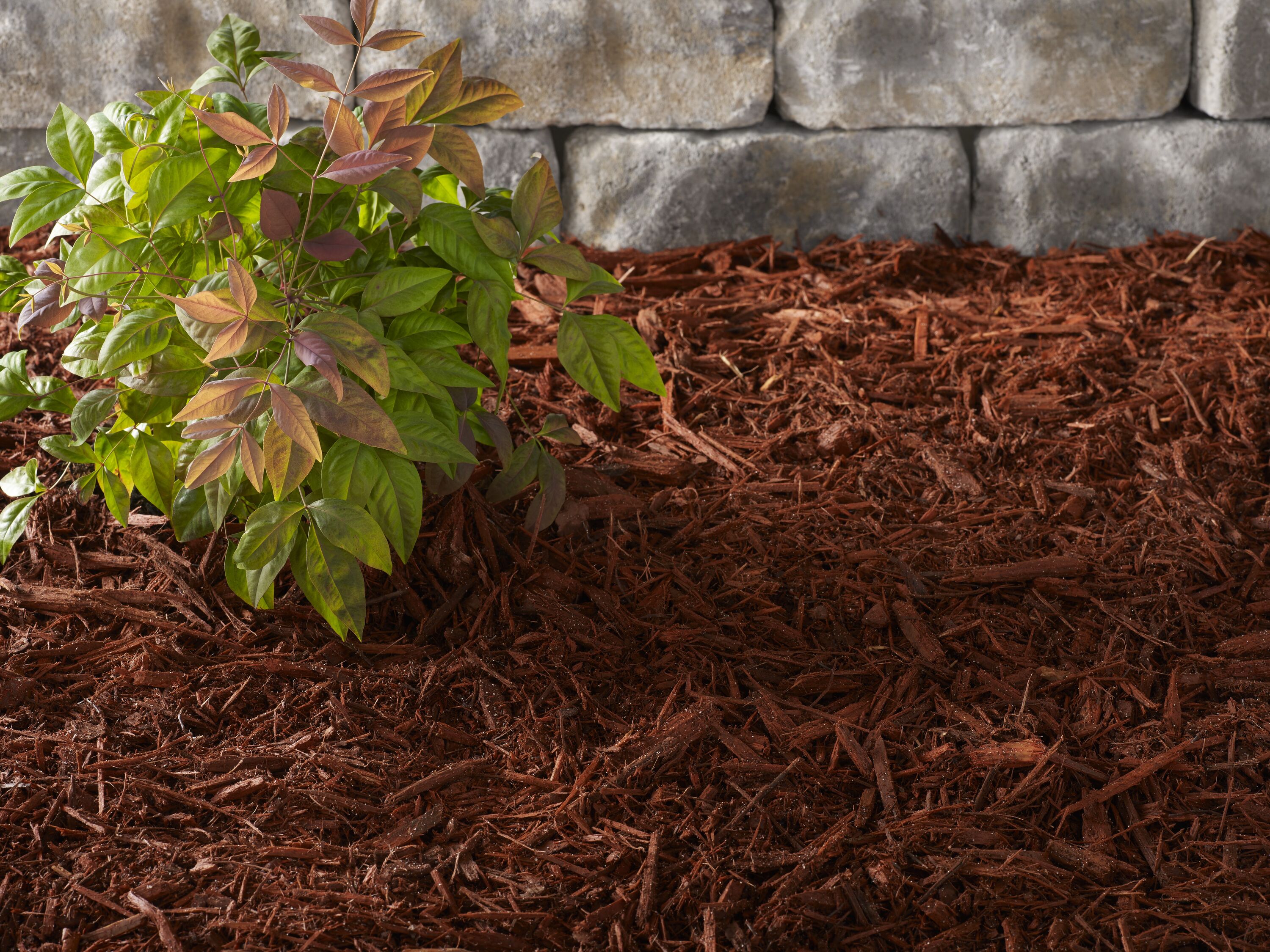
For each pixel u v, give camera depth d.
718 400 2.39
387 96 1.35
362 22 1.37
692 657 1.75
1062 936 1.35
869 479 2.15
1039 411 2.35
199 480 1.35
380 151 1.43
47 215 1.56
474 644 1.75
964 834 1.47
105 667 1.67
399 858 1.41
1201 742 1.60
